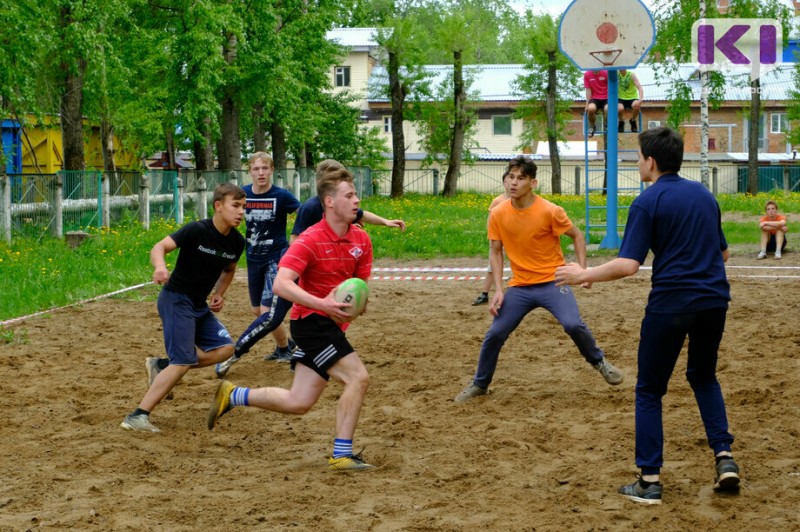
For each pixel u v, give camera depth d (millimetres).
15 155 36406
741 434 6344
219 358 7051
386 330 10938
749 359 8867
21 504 5098
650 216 5145
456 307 12617
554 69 52375
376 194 55688
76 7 22594
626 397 7539
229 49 30344
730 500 5086
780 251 18594
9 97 22109
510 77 67125
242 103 31891
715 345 5258
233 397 6074
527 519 4832
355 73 65938
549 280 7574
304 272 5828
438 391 7949
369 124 66000
